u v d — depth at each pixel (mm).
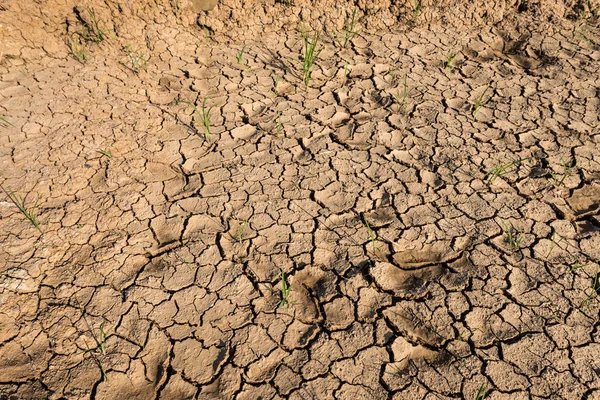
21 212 2875
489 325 2336
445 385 2127
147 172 3191
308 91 3941
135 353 2256
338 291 2504
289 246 2734
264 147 3408
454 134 3500
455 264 2629
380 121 3629
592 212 2908
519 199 2998
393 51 4398
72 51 4086
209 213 2928
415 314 2393
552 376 2137
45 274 2559
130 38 4227
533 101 3809
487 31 4637
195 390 2131
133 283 2539
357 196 3041
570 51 4379
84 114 3582
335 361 2223
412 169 3223
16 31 3934
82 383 2143
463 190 3064
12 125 3441
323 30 4617
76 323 2355
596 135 3467
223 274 2594
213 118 3652
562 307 2396
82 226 2818
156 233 2809
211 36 4457
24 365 2193
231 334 2330
